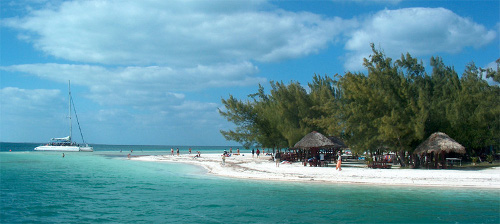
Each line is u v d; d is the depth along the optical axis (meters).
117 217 17.05
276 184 26.88
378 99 33.72
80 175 35.06
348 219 16.66
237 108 48.97
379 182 26.84
